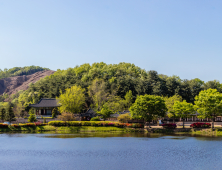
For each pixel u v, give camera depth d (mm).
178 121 112812
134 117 92125
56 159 47781
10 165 43531
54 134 82438
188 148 58094
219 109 83562
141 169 41219
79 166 42875
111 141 68062
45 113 117625
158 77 149250
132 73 165750
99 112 103375
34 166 42906
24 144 62812
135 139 71750
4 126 90062
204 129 87188
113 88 139750
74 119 99750
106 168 41719
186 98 143875
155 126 98562
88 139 71438
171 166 43000
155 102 88500
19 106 121375
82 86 137500
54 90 138375
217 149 56875
